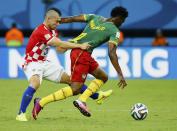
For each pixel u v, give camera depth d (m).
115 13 32.25
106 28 31.80
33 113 31.92
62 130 28.52
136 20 79.25
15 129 28.80
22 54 63.25
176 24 79.81
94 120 32.72
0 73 63.31
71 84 32.16
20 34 73.62
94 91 32.56
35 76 31.84
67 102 42.84
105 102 43.59
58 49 32.66
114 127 29.75
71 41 32.47
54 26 32.03
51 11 32.03
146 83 59.78
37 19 78.06
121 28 79.31
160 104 42.72
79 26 78.56
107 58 62.78
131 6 78.81
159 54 63.88
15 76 63.41
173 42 81.00
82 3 77.69
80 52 32.06
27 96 31.67
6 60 63.16
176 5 79.50
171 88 55.50
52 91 52.25
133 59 63.44
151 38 80.62
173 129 29.30
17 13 77.94
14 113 35.75
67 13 77.69
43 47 32.03
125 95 49.12
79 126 30.02
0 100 44.25
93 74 32.91
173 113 36.72
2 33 79.88
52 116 34.50
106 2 77.94
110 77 63.06
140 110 32.69
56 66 33.12
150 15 79.44
